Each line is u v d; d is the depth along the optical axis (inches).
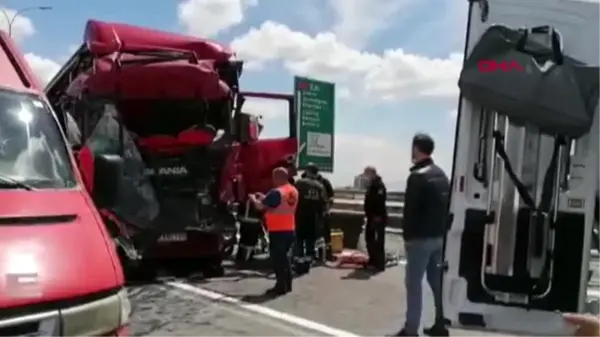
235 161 459.8
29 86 174.6
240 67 465.7
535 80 203.0
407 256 270.7
